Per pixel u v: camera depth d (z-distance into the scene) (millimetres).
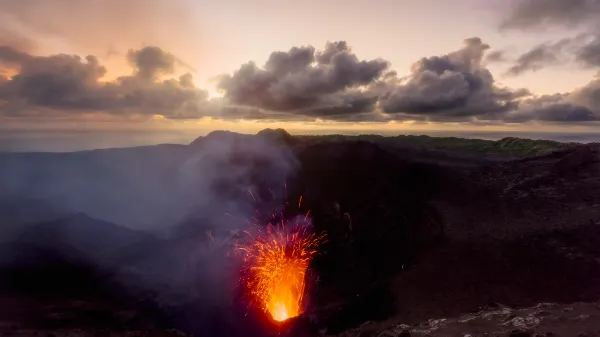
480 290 18547
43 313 19391
